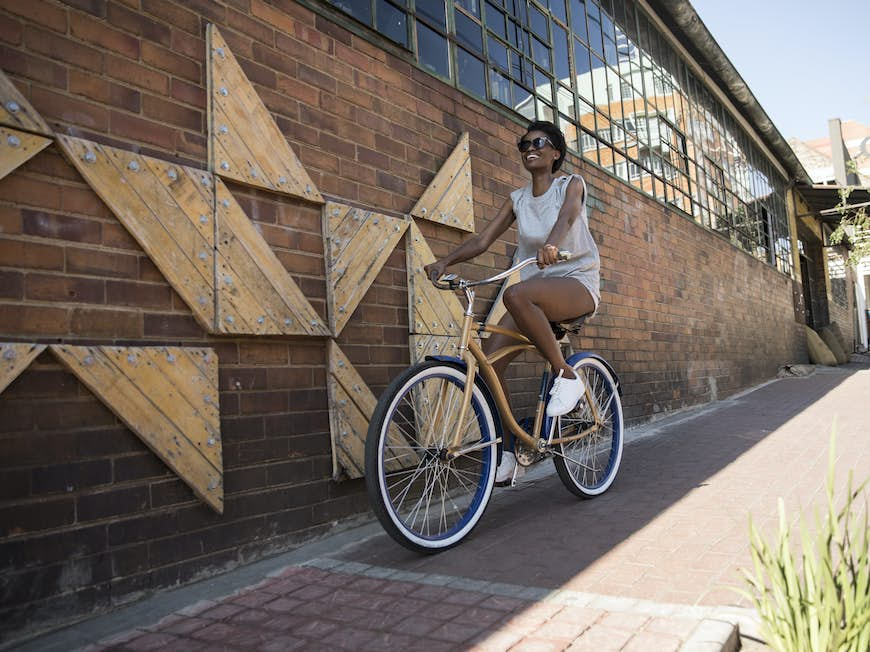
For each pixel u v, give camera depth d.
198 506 2.67
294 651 2.00
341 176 3.53
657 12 8.90
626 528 3.11
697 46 9.80
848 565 1.64
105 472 2.37
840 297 25.89
